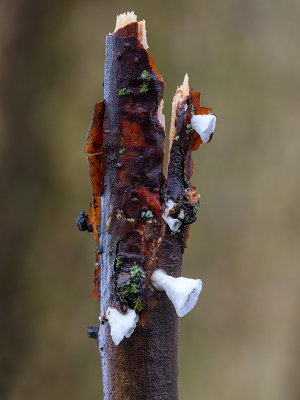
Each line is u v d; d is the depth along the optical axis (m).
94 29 0.84
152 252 0.29
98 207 0.30
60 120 0.83
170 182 0.29
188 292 0.29
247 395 0.87
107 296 0.29
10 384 0.80
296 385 0.88
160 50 0.86
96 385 0.81
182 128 0.30
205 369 0.86
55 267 0.82
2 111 0.82
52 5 0.83
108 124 0.29
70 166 0.83
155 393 0.29
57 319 0.82
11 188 0.82
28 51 0.82
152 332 0.29
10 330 0.81
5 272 0.81
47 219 0.82
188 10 0.87
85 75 0.83
